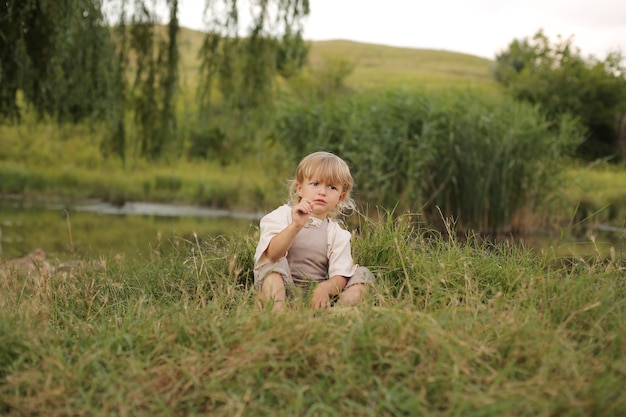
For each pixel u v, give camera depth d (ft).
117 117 31.01
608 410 6.27
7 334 7.99
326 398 6.67
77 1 25.18
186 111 37.24
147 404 6.73
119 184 61.05
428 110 36.22
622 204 42.88
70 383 7.13
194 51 97.81
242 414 6.56
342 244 11.89
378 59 155.53
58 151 71.61
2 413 6.84
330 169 12.19
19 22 24.54
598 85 83.56
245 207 52.60
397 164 35.70
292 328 7.75
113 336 8.35
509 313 8.77
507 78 94.12
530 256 12.77
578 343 8.13
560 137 37.91
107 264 13.97
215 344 7.77
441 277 10.37
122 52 30.78
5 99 27.32
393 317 8.07
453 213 35.14
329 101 41.93
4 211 45.27
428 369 7.04
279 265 11.40
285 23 31.45
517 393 6.45
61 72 26.20
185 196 57.62
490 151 35.19
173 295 11.85
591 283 10.09
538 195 36.47
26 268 15.76
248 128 35.22
